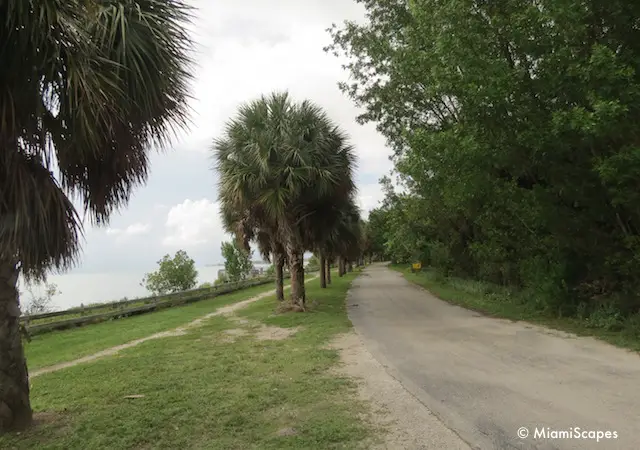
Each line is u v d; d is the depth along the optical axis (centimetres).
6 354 489
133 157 577
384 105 1789
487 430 443
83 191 584
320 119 1541
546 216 1016
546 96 939
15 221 440
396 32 1631
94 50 448
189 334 1195
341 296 2083
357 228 2575
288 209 1524
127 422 501
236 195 1469
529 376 618
